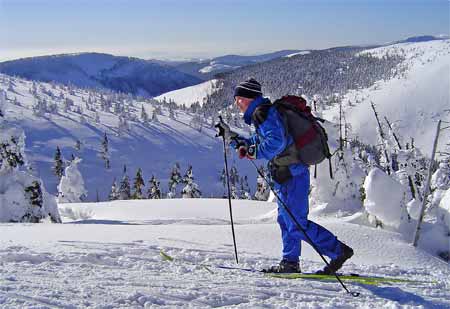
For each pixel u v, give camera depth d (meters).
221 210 20.36
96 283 3.72
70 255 4.93
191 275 4.42
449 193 11.20
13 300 2.96
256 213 19.36
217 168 160.88
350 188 13.30
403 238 9.75
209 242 7.31
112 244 6.21
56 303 3.03
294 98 4.67
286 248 4.93
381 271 5.84
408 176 15.95
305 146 4.55
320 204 13.50
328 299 3.93
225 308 3.38
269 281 4.35
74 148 159.88
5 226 9.31
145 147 169.38
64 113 190.75
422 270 6.15
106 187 142.88
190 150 171.12
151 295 3.46
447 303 4.09
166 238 7.25
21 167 17.86
